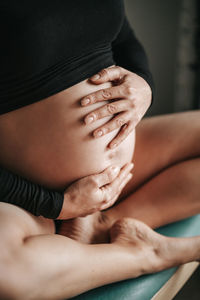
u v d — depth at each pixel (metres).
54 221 0.78
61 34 0.60
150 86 0.81
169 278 0.72
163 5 1.74
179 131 0.90
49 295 0.55
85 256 0.59
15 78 0.58
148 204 0.85
